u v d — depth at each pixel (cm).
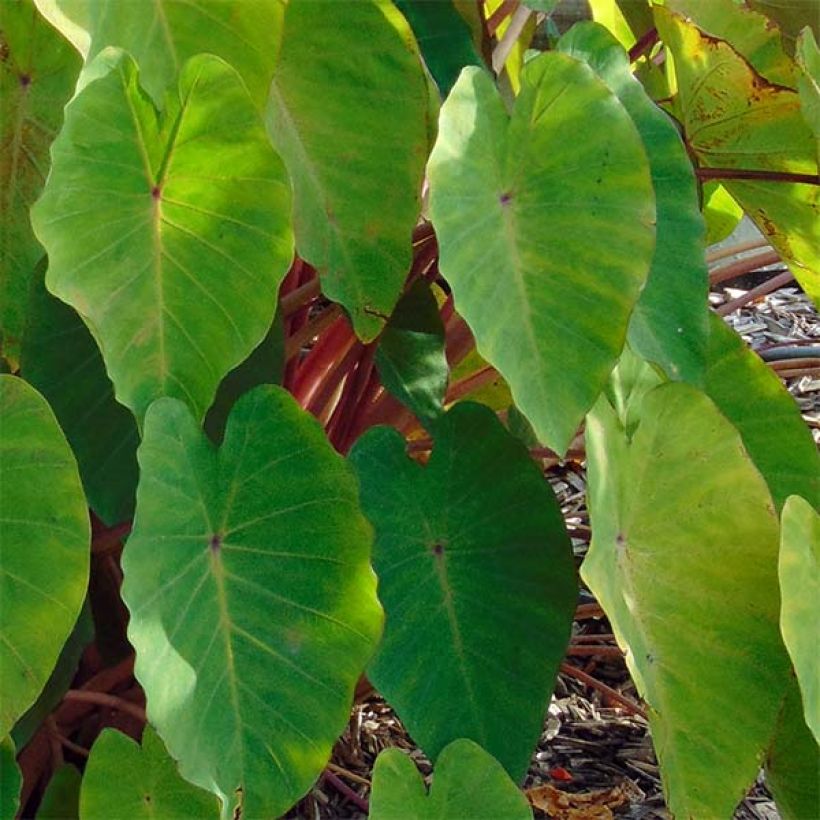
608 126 122
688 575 137
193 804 126
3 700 108
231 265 112
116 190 107
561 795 191
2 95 121
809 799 148
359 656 119
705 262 134
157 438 110
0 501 107
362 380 161
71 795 136
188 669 112
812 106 129
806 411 311
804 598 129
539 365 120
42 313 126
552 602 133
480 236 117
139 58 112
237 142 109
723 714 136
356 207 123
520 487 135
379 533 129
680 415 133
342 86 121
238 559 118
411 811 125
